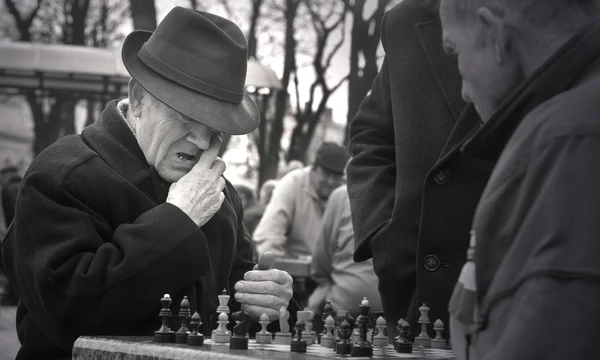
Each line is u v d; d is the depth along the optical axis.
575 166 1.34
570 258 1.32
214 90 2.67
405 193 2.82
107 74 12.34
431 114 2.84
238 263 3.12
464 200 2.67
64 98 12.98
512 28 1.55
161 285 2.52
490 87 1.60
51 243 2.55
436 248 2.69
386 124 3.08
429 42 2.87
